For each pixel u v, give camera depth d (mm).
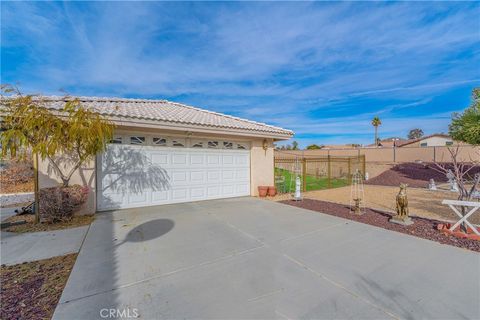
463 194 5645
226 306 2662
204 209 7754
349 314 2520
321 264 3707
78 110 5797
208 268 3590
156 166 8352
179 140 8820
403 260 3824
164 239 4867
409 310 2578
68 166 6695
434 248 4324
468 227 5156
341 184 15852
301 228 5629
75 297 2822
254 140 10695
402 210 5961
